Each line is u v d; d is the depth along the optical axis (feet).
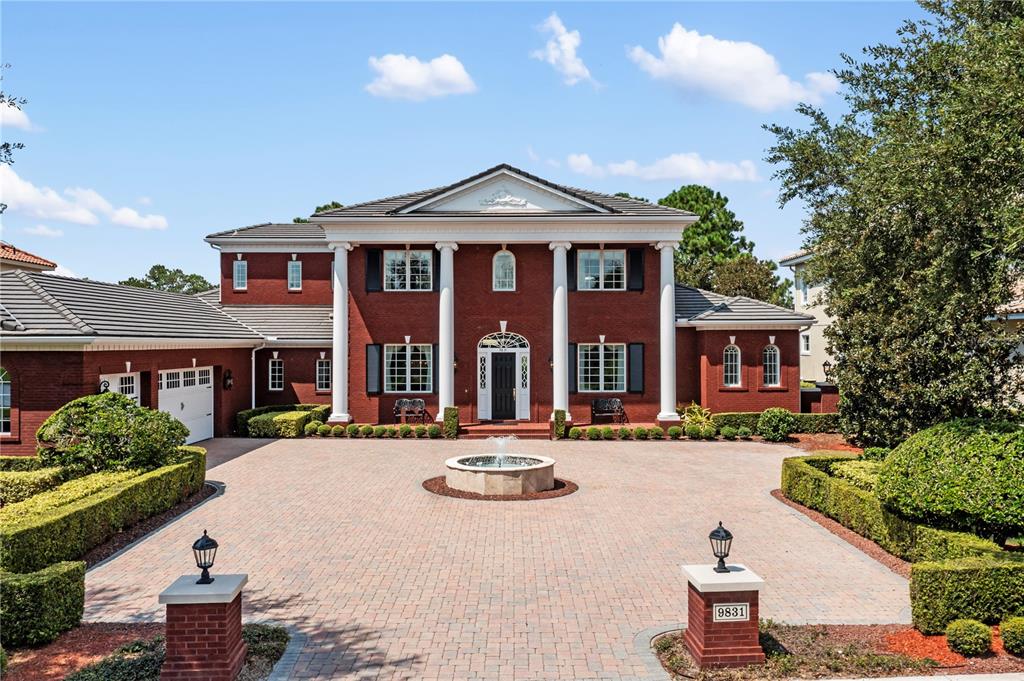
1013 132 33.22
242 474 63.00
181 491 51.75
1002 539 35.14
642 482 60.29
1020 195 35.47
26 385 57.88
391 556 39.73
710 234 188.44
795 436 86.84
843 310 58.95
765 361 92.63
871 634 29.32
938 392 50.98
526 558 39.42
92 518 39.58
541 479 56.34
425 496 54.49
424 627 30.09
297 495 54.65
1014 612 28.71
